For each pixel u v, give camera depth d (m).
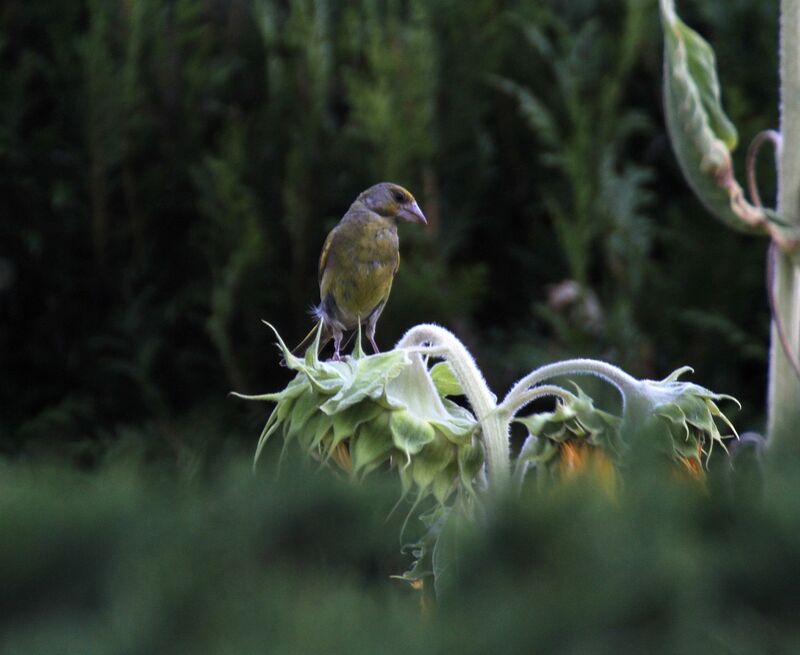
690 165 4.34
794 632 1.25
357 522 1.65
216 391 10.46
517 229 11.16
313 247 10.40
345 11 11.04
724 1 10.62
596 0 11.23
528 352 9.90
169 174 10.85
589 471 1.56
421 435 3.26
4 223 10.73
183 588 1.30
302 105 10.48
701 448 3.42
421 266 10.19
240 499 1.59
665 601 1.25
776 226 4.37
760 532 1.30
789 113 4.43
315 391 3.31
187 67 10.79
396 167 10.29
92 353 10.68
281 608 1.28
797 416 1.67
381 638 1.25
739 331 9.91
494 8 10.87
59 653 1.23
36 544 1.35
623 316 9.72
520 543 1.35
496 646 1.24
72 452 9.29
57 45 10.69
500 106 11.08
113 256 10.88
